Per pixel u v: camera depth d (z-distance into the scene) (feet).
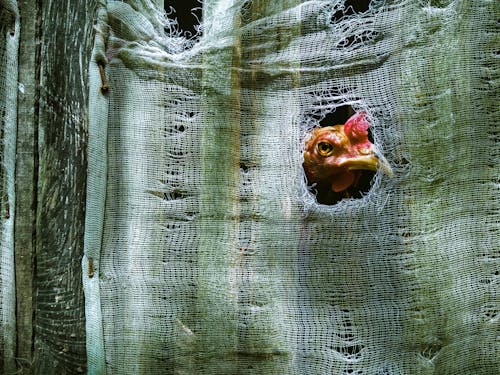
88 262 4.51
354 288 4.48
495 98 4.51
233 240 4.56
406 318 4.44
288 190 4.55
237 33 4.59
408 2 4.49
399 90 4.49
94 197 4.52
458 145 4.49
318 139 4.57
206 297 4.53
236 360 4.53
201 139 4.59
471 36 4.51
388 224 4.48
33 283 4.58
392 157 4.49
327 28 4.56
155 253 4.56
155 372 4.53
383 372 4.43
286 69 4.58
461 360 4.50
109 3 4.63
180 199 4.59
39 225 4.58
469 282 4.49
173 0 5.15
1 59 4.58
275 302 4.52
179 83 4.61
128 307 4.54
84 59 4.61
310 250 4.52
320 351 4.47
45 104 4.61
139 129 4.60
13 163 4.58
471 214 4.50
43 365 4.55
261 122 4.59
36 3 4.64
